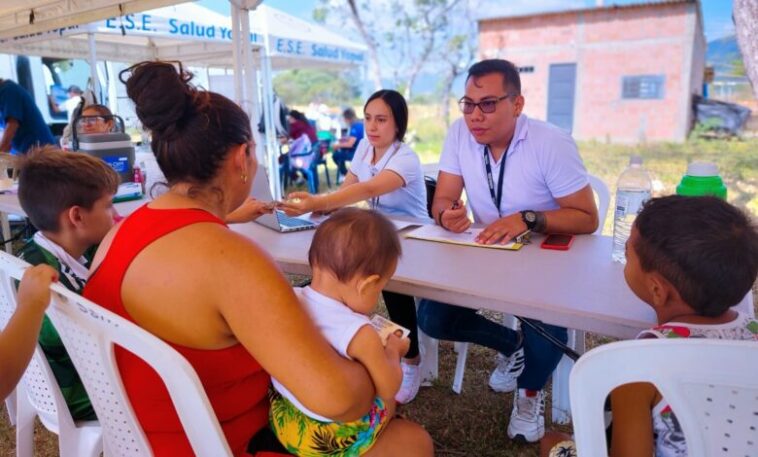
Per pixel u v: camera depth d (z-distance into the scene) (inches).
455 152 91.2
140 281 38.4
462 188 92.7
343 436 45.5
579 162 79.8
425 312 83.5
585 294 52.3
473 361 112.6
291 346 36.6
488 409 93.7
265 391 46.8
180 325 38.2
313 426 45.1
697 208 38.1
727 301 37.1
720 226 36.8
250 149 44.1
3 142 174.6
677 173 344.8
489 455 81.5
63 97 430.6
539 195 82.5
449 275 58.5
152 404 41.8
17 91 175.3
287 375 37.0
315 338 37.9
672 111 525.0
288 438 46.0
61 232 55.6
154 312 38.4
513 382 97.3
